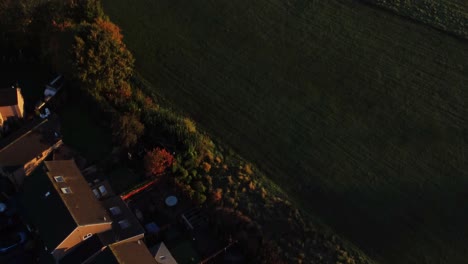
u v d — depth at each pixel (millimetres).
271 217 71500
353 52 95375
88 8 88062
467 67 93062
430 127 83625
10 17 84250
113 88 82312
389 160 79250
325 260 67688
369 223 72062
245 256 67875
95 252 61250
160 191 73250
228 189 74250
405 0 104938
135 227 65375
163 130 77312
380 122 84312
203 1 105062
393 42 97312
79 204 64250
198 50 95188
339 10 103688
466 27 99812
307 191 75438
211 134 81938
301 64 93250
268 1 105625
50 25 83250
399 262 68188
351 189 75688
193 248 67938
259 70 92062
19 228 68000
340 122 84188
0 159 70000
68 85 82938
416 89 89188
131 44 95438
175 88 88438
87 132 78500
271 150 80312
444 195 75125
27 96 82875
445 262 68188
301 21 101375
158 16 101438
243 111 85500
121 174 73938
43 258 63281
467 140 81875
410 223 72125
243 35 98375
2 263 64812
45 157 73812
